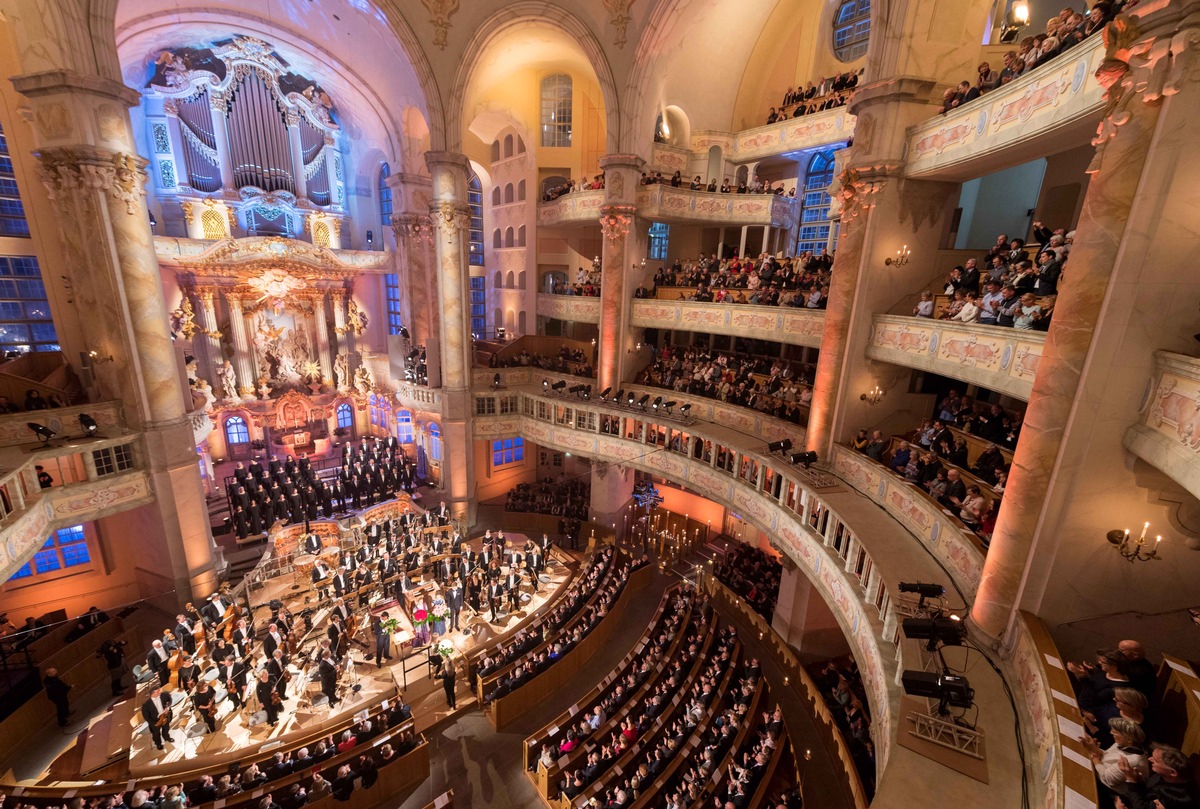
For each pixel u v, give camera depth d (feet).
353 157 105.91
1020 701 24.62
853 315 47.01
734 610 70.03
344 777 40.91
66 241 52.75
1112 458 23.85
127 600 65.10
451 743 49.80
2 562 42.22
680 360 78.02
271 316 99.71
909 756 22.38
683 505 93.76
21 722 46.34
